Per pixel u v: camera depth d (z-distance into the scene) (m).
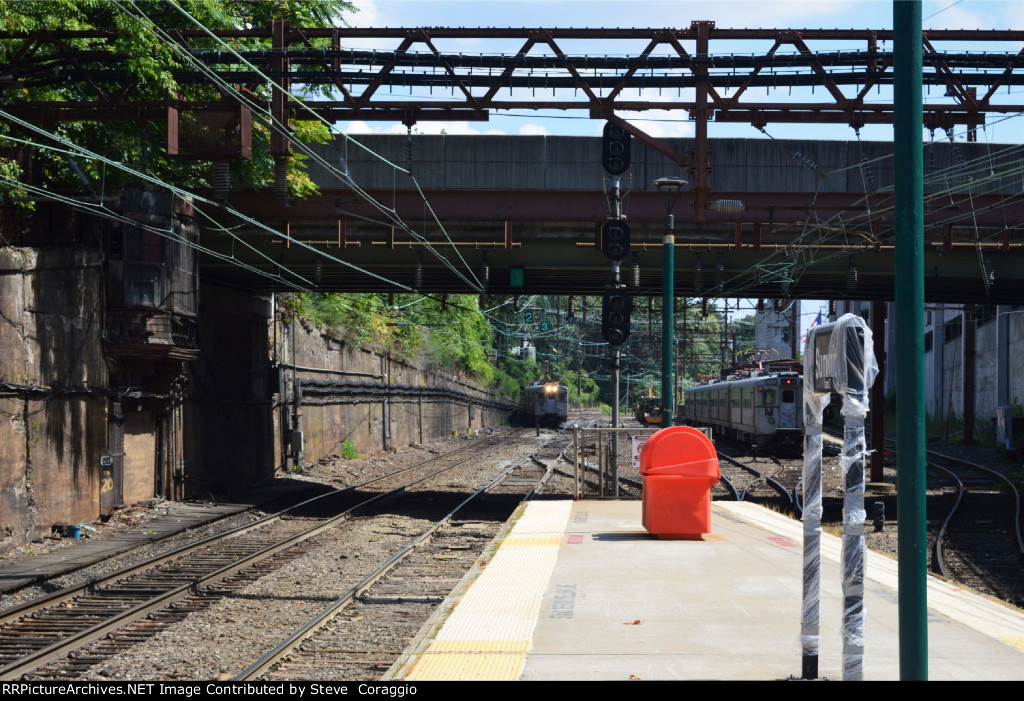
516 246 23.08
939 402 59.44
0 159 17.67
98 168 20.83
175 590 12.87
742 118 20.67
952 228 22.86
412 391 54.12
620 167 20.09
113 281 20.62
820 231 22.62
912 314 4.86
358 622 11.21
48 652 9.61
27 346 17.16
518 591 9.87
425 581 14.08
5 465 16.20
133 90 19.42
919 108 4.88
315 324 36.97
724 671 6.67
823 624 8.21
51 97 19.61
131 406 21.72
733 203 20.16
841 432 58.28
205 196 22.64
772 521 16.77
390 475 35.09
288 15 22.16
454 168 24.23
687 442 14.08
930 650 7.20
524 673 6.67
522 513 17.83
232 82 18.56
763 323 111.56
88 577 14.33
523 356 109.31
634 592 9.76
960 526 21.59
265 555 16.48
